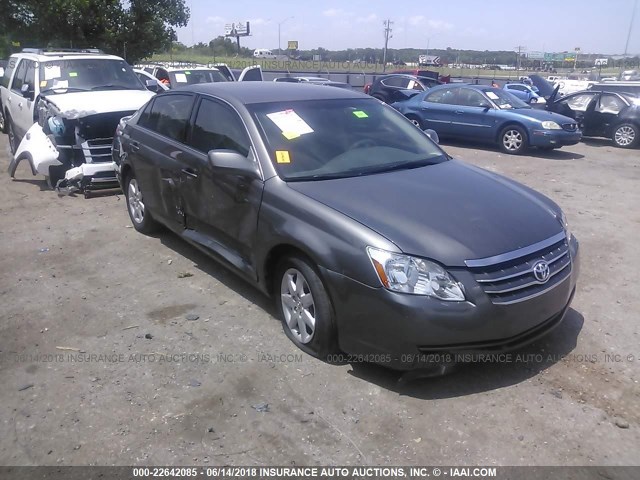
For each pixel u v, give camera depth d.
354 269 3.46
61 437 3.17
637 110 14.73
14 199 8.02
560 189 9.45
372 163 4.52
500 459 3.02
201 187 4.83
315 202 3.83
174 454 3.04
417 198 3.92
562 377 3.75
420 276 3.32
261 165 4.25
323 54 68.88
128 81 10.09
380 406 3.43
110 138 8.29
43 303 4.77
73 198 8.06
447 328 3.29
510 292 3.44
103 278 5.28
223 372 3.76
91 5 21.06
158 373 3.76
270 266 4.19
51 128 8.24
